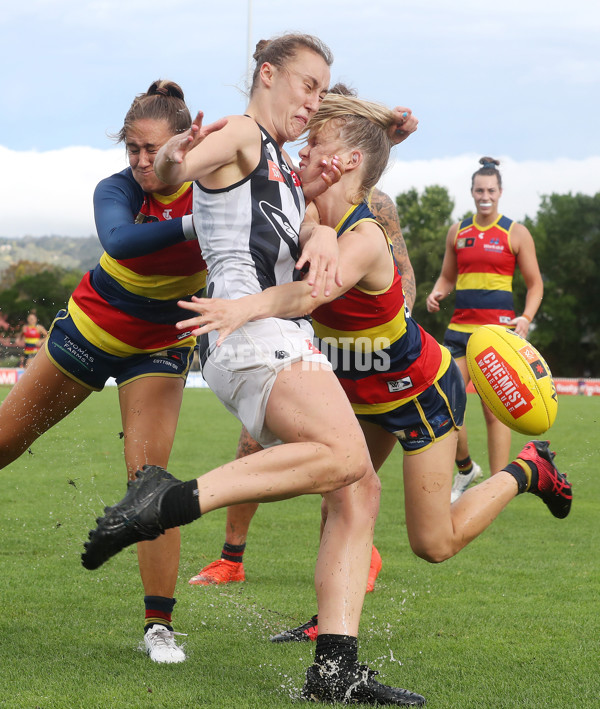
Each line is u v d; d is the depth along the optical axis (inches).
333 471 321.4
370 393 422.9
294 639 424.2
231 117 329.7
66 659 374.6
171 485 307.3
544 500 487.5
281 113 351.3
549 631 433.4
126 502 304.7
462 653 396.8
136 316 421.7
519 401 445.1
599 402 2420.0
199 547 646.5
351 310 390.9
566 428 1595.7
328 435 321.4
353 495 357.7
